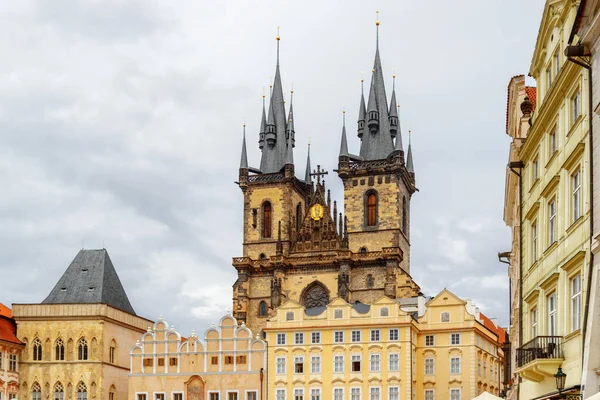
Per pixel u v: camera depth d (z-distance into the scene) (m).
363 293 155.25
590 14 35.53
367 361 128.25
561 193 42.12
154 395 134.38
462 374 128.25
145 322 154.50
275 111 175.00
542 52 49.16
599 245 34.06
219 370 133.50
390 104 169.75
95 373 136.50
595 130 35.72
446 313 130.88
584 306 36.16
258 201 167.38
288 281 158.75
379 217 160.62
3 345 132.62
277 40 179.62
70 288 144.88
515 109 64.50
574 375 38.31
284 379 131.12
